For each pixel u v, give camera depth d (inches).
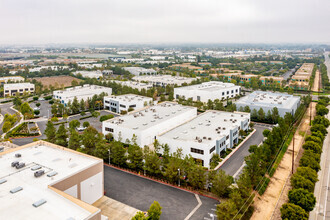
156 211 2137.1
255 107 5723.4
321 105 6033.5
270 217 2423.7
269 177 3154.5
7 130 4500.5
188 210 2429.9
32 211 1734.7
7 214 1695.4
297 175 2704.2
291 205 2233.0
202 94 7308.1
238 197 2294.5
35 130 4653.1
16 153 2667.3
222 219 2153.1
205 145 3336.6
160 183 2920.8
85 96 6909.5
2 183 2075.5
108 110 6304.1
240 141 4288.9
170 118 4586.6
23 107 5472.4
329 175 3267.7
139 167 3255.4
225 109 5738.2
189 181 2736.2
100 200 2516.0
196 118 4662.9
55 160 2522.1
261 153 3149.6
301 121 5457.7
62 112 5679.1
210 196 2667.3
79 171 2256.4
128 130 3981.3
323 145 4303.6
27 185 2053.4
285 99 6245.1
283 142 4106.8
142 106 6077.8
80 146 3666.3
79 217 1691.7
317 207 2578.7
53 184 2050.9
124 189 2778.1
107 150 3353.8
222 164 3442.4
